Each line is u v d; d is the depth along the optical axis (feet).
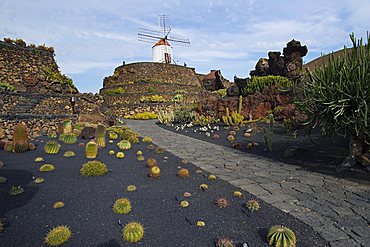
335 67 17.95
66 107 53.98
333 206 12.12
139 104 100.12
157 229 10.20
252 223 10.65
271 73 58.59
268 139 26.55
